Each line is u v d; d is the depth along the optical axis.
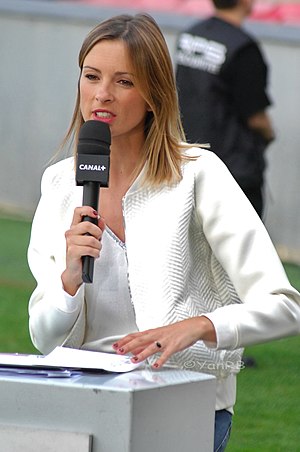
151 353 4.75
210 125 11.39
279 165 16.91
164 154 5.27
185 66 11.55
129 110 5.22
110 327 5.31
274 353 11.94
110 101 5.18
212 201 5.21
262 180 11.66
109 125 5.19
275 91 16.84
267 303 5.00
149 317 5.11
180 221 5.18
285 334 5.05
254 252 5.12
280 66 16.81
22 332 12.43
